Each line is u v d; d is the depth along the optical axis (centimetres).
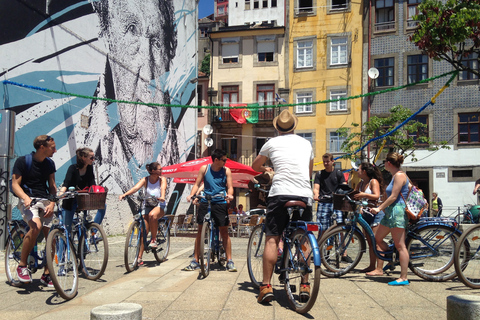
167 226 801
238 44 3488
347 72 3203
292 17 3381
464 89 2869
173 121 2311
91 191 597
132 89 1830
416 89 2981
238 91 3475
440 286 536
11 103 1138
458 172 2859
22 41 1188
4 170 986
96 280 591
